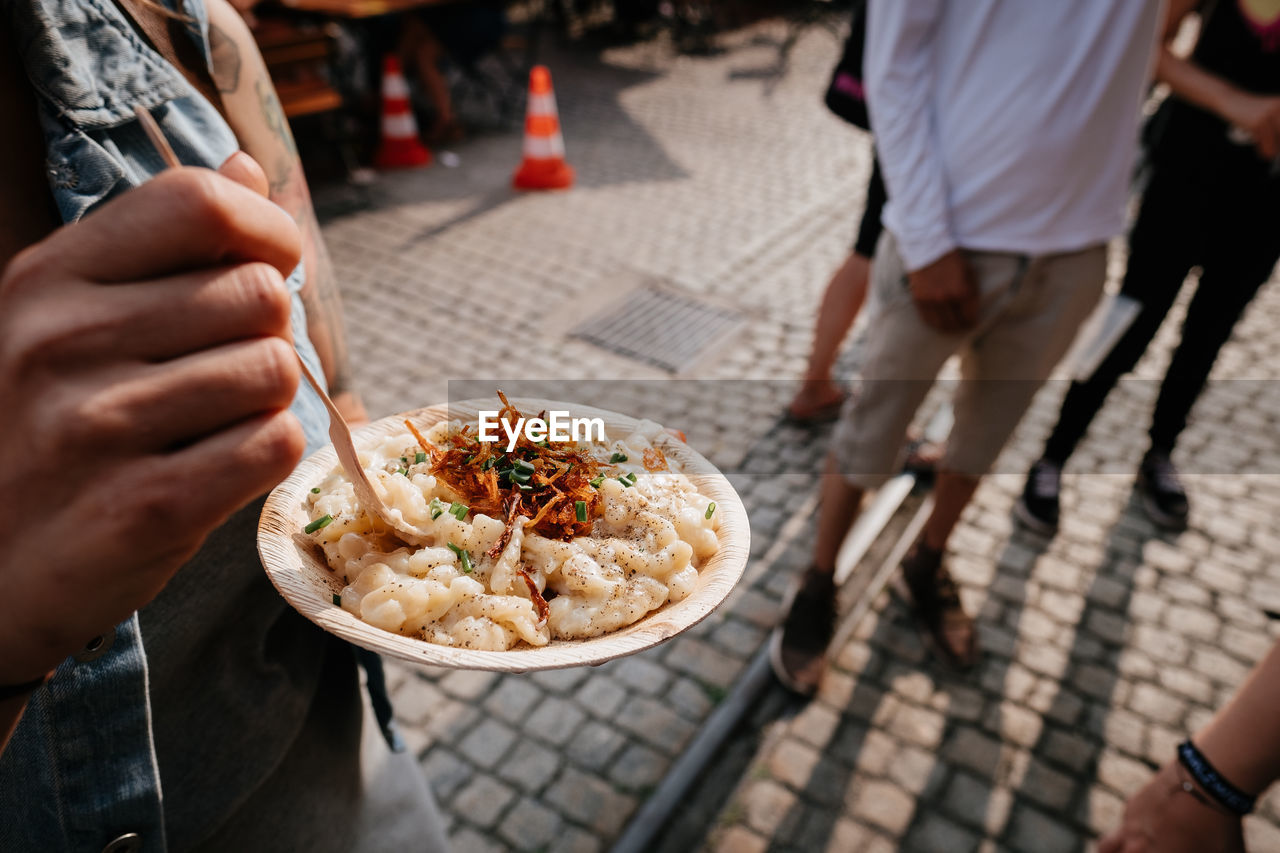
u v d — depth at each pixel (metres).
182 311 0.42
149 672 0.95
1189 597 3.45
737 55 10.59
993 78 2.18
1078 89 2.14
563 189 6.88
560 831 2.58
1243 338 5.09
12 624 0.46
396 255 5.82
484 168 7.25
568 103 8.82
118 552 0.43
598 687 3.02
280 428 0.44
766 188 7.05
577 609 0.94
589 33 11.02
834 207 6.75
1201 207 3.10
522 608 0.93
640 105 8.84
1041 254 2.34
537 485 1.08
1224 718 1.02
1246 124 2.74
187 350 0.43
